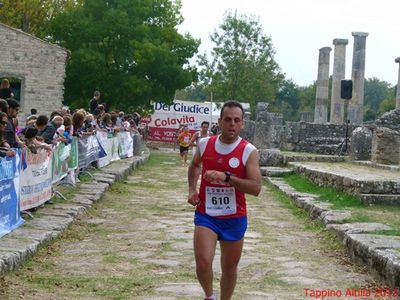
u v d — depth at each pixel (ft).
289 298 26.71
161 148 167.22
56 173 49.16
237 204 22.21
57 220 40.40
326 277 30.86
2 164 32.96
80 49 138.82
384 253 30.58
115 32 139.23
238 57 187.32
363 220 43.16
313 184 68.18
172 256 34.71
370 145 90.48
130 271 31.01
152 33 144.87
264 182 78.89
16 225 36.68
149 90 139.85
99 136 73.92
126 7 141.79
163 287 27.86
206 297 21.80
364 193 52.11
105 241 38.40
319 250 37.58
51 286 27.58
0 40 110.83
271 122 96.02
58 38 140.87
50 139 47.19
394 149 80.79
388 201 51.44
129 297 26.12
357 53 143.74
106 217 47.32
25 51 111.96
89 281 28.71
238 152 22.03
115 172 71.31
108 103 142.92
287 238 41.47
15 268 29.53
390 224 41.39
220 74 187.73
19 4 155.53
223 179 21.58
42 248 34.32
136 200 57.67
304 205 53.78
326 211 47.16
